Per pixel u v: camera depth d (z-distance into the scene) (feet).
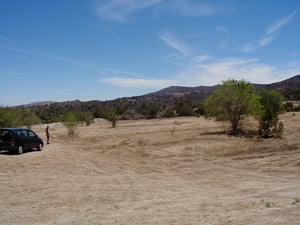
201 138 100.89
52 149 93.50
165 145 94.07
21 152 83.10
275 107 106.01
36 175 57.00
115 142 108.37
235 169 62.23
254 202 35.04
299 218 27.53
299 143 85.61
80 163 71.15
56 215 32.37
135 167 67.15
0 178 53.83
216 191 43.75
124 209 34.35
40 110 413.59
